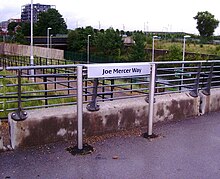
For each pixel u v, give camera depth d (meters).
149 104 5.36
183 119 6.47
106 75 4.84
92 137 5.25
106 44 59.66
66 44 75.69
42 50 49.88
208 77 6.88
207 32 73.56
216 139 5.40
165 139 5.32
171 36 83.25
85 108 5.32
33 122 4.72
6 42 69.12
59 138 4.98
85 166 4.24
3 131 5.48
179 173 4.14
